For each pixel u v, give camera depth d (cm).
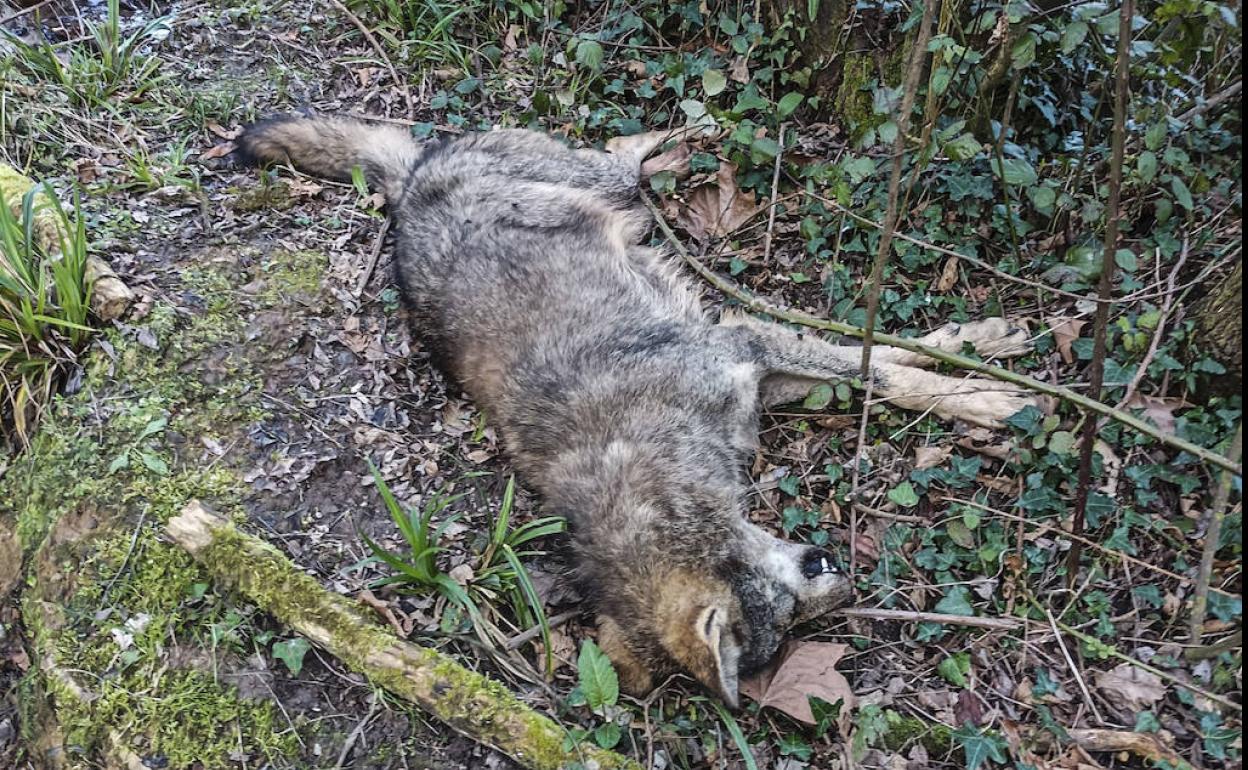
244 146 188
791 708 126
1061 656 127
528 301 165
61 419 151
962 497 142
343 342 167
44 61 194
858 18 171
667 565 137
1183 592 127
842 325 149
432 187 181
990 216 161
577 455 151
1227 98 132
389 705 124
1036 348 150
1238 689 117
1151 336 140
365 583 136
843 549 143
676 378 153
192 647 130
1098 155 156
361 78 210
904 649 133
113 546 138
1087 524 134
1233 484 126
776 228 177
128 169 183
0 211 153
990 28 150
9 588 145
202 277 168
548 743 119
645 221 183
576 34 208
